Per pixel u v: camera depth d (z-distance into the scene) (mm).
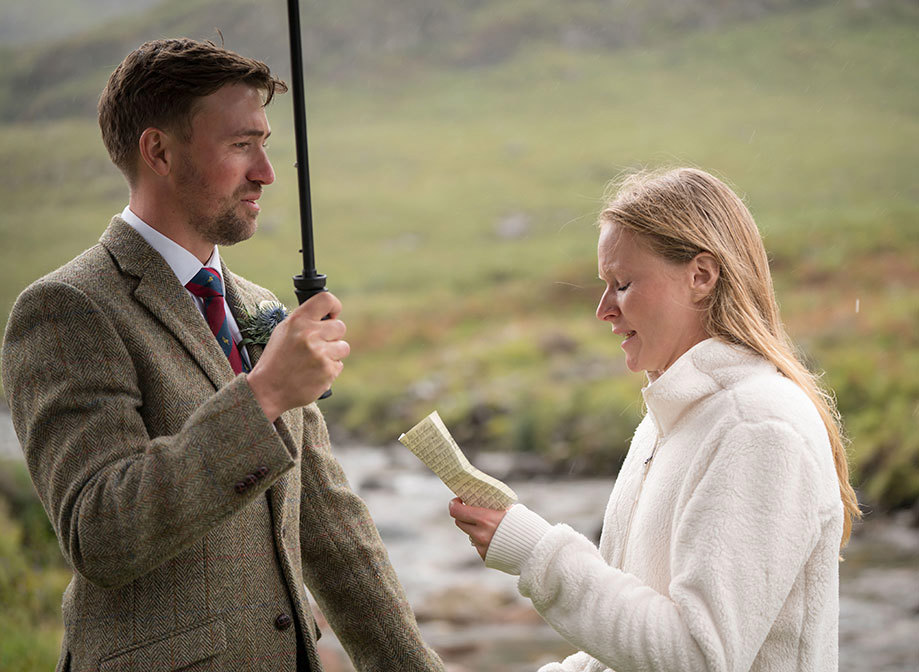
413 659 2271
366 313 32000
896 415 13398
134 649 1822
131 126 1960
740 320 1817
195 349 1936
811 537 1638
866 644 7133
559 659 7070
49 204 50781
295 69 1757
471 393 20641
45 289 1835
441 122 60219
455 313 31031
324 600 2324
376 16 76562
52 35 104562
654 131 51750
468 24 74562
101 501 1690
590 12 71438
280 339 1735
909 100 50062
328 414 21469
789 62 58688
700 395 1787
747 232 1891
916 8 62406
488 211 44656
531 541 1788
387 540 11711
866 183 38406
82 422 1773
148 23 81500
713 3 68812
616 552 1955
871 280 26391
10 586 5648
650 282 1827
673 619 1631
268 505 2008
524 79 65312
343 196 48562
